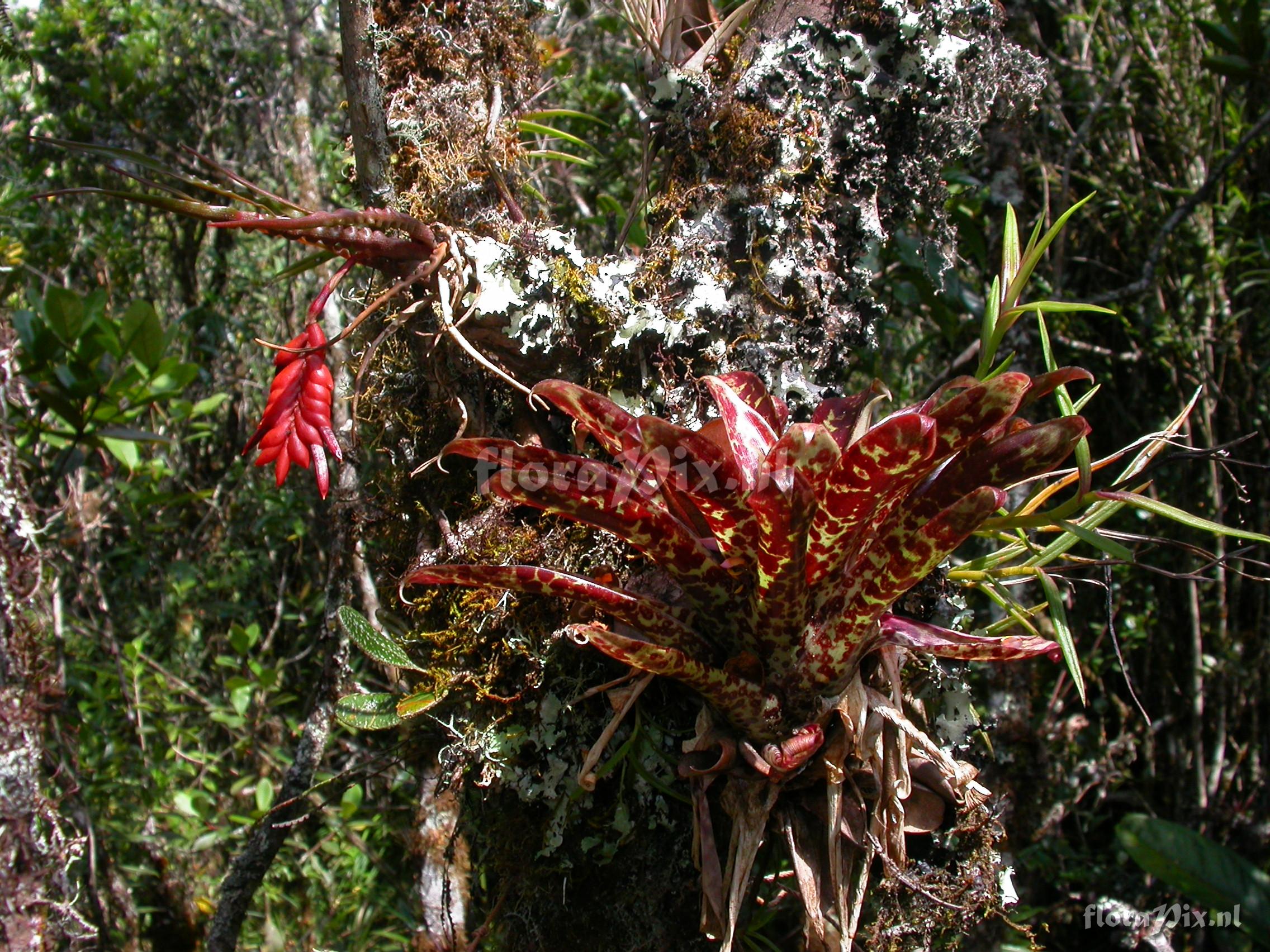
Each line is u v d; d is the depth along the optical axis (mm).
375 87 1062
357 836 2199
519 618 1014
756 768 924
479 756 1019
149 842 2092
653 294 1034
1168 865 1639
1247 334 2059
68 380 1745
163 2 2812
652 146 1118
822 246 1048
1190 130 2043
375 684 1901
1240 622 2057
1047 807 1979
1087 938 2043
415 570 938
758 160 1027
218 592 2797
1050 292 1967
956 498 902
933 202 1122
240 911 1413
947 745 1051
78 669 2459
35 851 1140
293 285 2531
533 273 1003
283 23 2709
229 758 2619
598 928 1051
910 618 1044
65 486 2350
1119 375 2180
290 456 981
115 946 1786
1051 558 1075
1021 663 1630
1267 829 1922
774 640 923
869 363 1674
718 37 1094
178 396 2146
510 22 1140
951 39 1062
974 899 1020
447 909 1122
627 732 1013
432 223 1024
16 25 2447
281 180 2623
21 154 2584
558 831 1017
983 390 838
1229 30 1779
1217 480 1923
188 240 2852
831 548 878
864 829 960
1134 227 2045
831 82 1045
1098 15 2021
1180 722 2059
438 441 1109
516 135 1124
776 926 1329
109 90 2656
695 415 1024
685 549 922
